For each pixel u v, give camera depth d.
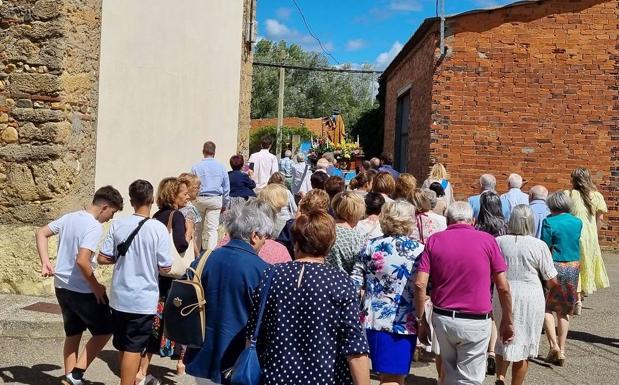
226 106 12.99
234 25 13.09
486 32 14.41
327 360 3.61
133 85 9.91
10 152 8.07
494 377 6.77
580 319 9.35
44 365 6.27
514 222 6.08
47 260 5.53
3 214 8.16
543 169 14.35
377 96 27.98
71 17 8.28
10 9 8.10
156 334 5.88
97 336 5.58
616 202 14.15
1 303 7.63
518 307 5.89
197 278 4.36
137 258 5.29
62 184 8.12
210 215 10.71
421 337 5.34
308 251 3.92
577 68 14.12
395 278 5.13
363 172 9.38
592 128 14.13
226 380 4.15
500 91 14.44
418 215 6.69
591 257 8.62
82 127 8.68
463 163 14.62
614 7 13.92
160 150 10.74
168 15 10.72
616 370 7.12
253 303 3.87
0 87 8.13
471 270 4.99
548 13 14.16
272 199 6.50
